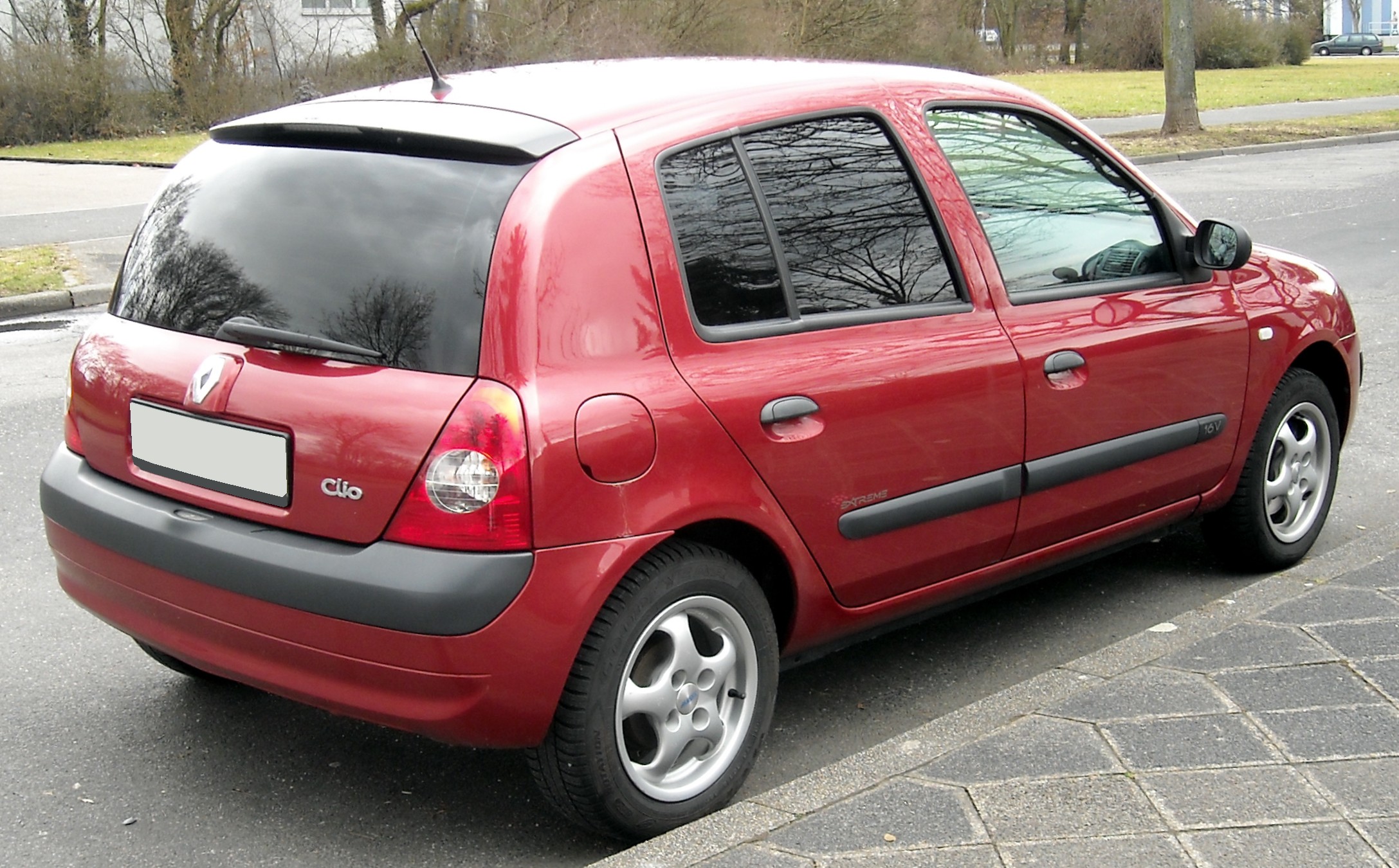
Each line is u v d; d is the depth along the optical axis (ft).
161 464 11.27
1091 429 13.89
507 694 9.88
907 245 12.62
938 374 12.40
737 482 10.91
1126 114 105.09
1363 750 10.93
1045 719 11.55
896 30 107.34
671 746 10.83
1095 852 9.57
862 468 11.87
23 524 19.20
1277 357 16.01
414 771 12.38
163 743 12.87
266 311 10.82
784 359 11.35
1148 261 15.01
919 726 12.96
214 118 93.97
